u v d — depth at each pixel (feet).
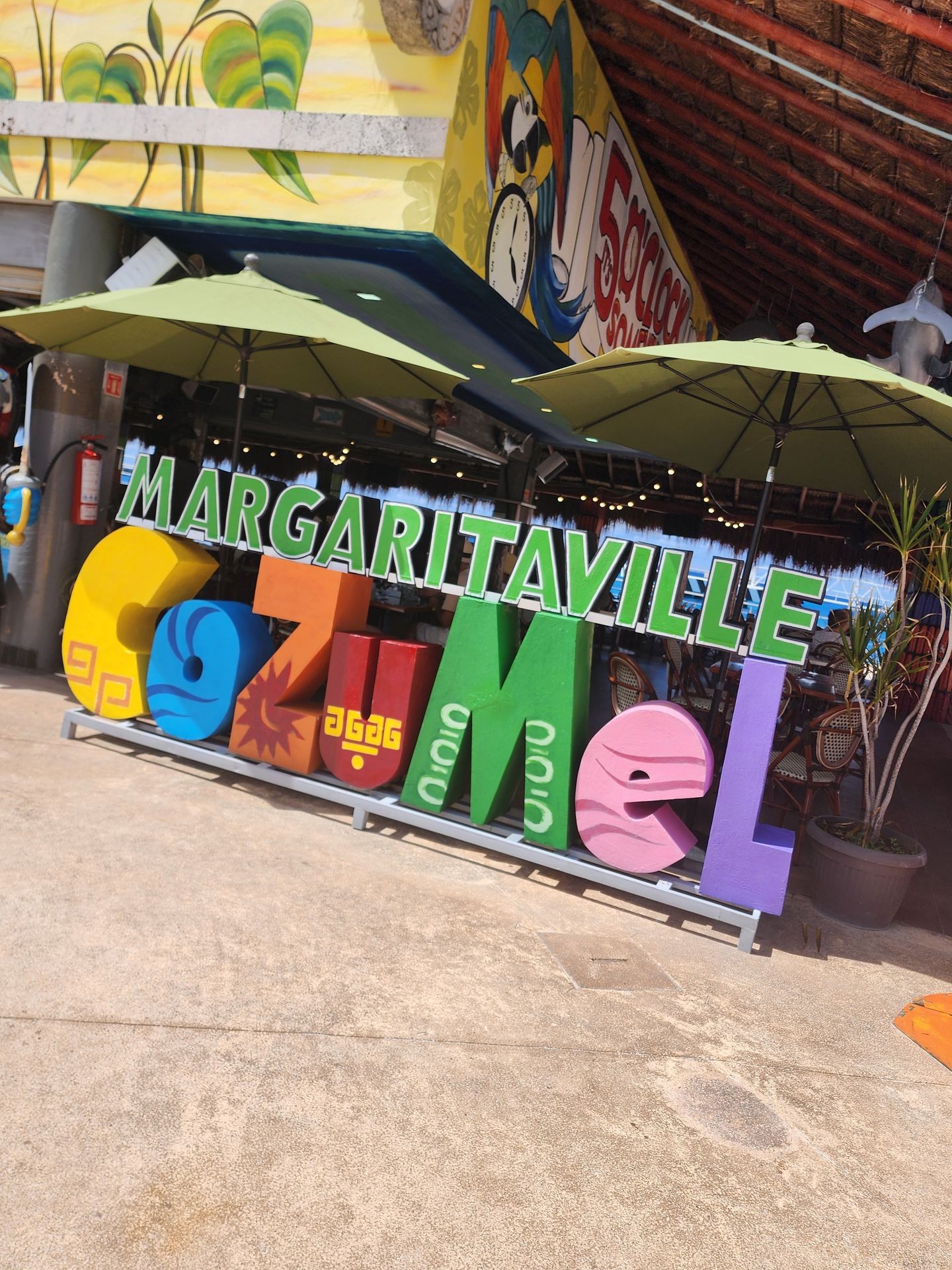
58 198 19.47
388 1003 9.64
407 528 14.74
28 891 10.49
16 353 24.22
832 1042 10.68
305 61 17.11
